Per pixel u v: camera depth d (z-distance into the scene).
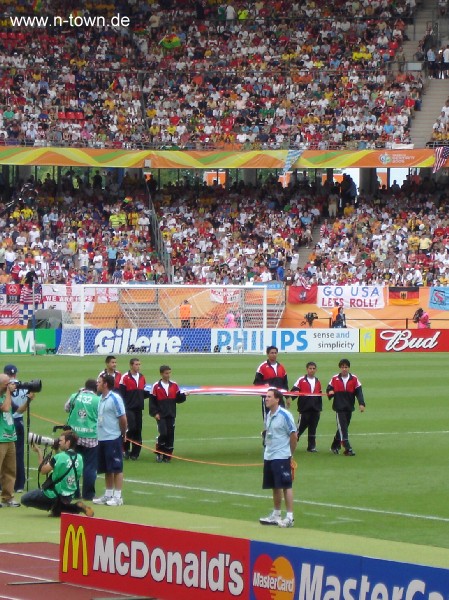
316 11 81.81
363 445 30.00
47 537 18.16
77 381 43.41
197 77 78.88
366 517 20.56
